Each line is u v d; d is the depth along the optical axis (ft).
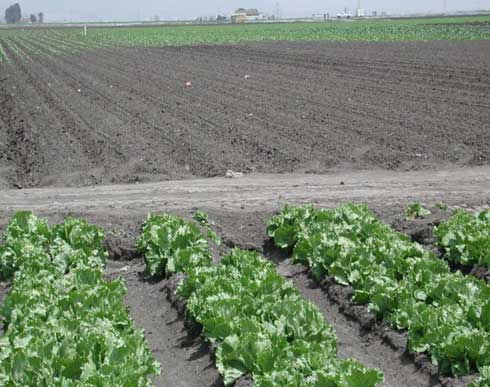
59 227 42.63
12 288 36.32
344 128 78.13
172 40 270.26
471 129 74.74
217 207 49.73
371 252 37.65
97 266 41.11
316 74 132.67
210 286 33.01
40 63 168.25
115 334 28.66
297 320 29.55
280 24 472.44
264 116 87.20
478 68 128.26
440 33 259.80
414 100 95.35
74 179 61.21
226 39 269.03
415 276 34.63
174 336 33.78
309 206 44.60
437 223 45.21
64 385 24.30
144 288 39.58
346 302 35.63
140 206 51.11
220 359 27.81
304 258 40.96
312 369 26.11
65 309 31.68
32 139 76.64
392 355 30.78
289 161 65.46
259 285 32.91
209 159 66.74
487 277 36.94
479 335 27.73
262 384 25.08
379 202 50.62
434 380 28.25
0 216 49.29
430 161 63.93
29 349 26.13
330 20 558.15
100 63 167.12
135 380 25.09
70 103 101.65
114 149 70.85
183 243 40.27
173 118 87.40
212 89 114.32
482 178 57.72
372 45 207.62
